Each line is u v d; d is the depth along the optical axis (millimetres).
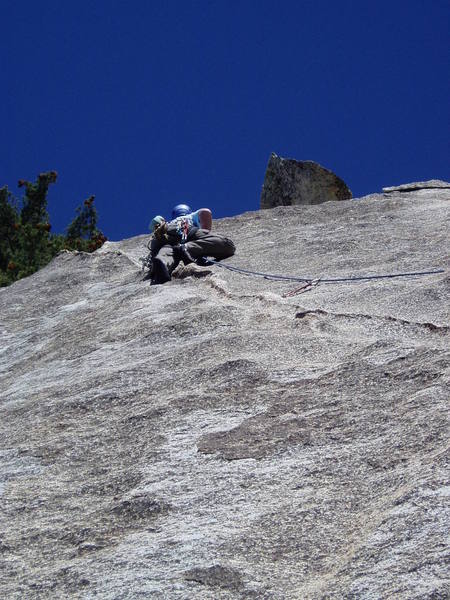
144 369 7027
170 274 10695
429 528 3871
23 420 6867
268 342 6961
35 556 4652
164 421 5887
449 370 5375
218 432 5504
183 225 11156
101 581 4191
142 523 4691
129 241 14953
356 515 4277
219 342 7109
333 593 3709
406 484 4285
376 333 6918
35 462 5867
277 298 8445
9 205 25312
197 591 3932
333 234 12180
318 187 17734
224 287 9492
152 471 5188
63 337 9727
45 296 12492
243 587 3904
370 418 5164
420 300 7879
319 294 8984
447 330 6617
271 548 4191
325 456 4895
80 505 5082
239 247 12211
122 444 5781
